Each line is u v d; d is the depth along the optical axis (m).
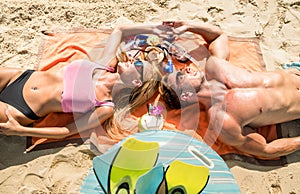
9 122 2.33
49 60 2.66
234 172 2.44
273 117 2.51
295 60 2.82
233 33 2.88
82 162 2.41
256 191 2.41
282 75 2.58
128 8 2.89
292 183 2.44
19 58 2.67
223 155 2.49
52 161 2.38
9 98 2.42
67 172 2.38
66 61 2.69
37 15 2.80
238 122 2.42
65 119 2.51
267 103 2.46
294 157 2.52
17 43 2.71
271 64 2.79
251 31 2.89
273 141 2.50
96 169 2.30
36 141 2.43
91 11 2.85
